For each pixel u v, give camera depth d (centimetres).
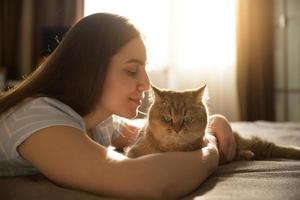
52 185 85
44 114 88
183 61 398
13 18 373
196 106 127
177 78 398
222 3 392
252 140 144
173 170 81
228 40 395
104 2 381
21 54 374
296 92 398
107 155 82
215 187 88
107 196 78
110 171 78
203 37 395
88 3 380
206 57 396
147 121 131
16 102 94
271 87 390
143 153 121
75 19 370
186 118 122
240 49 384
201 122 124
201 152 97
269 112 390
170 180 79
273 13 390
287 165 110
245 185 88
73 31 99
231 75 398
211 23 394
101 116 109
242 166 112
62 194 79
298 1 391
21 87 98
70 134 84
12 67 373
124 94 99
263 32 386
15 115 90
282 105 401
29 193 81
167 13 396
